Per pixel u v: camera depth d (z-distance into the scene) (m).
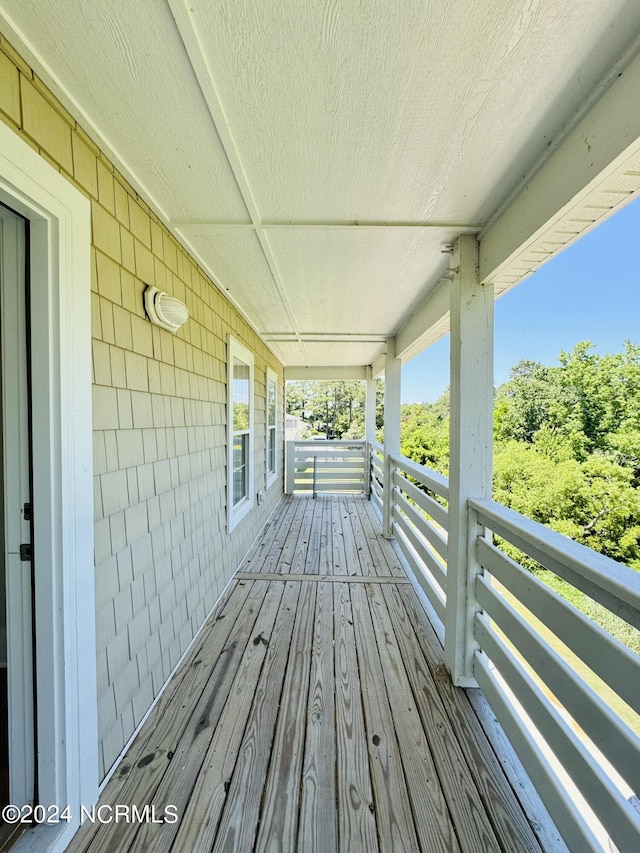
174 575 1.94
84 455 1.19
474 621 1.76
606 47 0.88
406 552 3.40
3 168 0.90
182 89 1.02
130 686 1.48
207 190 1.52
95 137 1.21
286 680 1.80
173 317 1.80
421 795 1.23
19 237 1.07
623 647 0.88
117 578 1.43
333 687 1.75
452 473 1.89
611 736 0.89
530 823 1.15
